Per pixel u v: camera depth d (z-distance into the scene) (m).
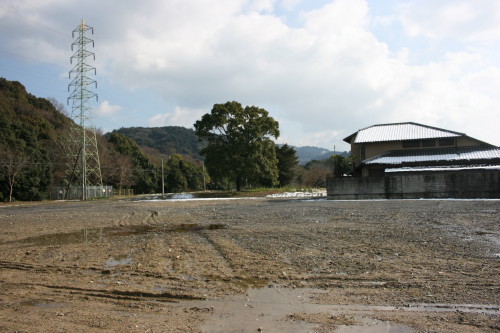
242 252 9.48
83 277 7.52
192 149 157.75
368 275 6.98
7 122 54.38
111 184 74.19
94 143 60.72
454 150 37.66
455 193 27.36
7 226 17.11
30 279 7.47
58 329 4.77
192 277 7.28
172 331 4.66
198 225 15.63
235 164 49.12
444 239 10.26
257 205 26.41
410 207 20.34
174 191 87.44
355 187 29.92
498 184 26.38
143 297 6.15
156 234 13.30
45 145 65.25
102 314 5.36
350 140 50.44
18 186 51.09
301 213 19.02
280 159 67.75
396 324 4.71
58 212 25.38
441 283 6.34
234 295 6.12
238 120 49.16
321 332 4.54
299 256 8.80
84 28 55.75
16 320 5.13
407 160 36.41
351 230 12.53
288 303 5.66
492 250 8.73
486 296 5.65
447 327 4.56
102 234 13.75
